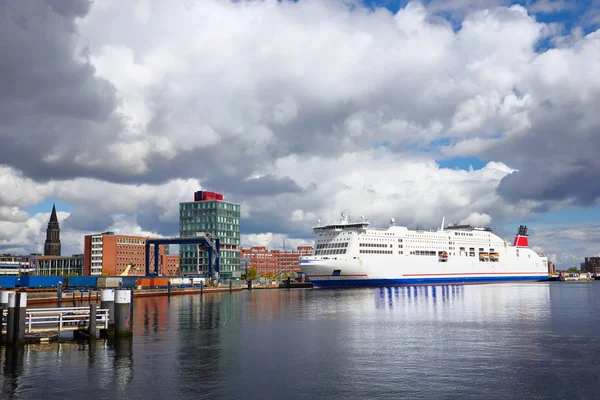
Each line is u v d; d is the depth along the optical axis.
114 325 48.12
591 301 103.38
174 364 37.56
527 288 175.00
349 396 29.69
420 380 33.03
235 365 37.38
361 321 65.62
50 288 125.44
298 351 42.69
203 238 188.38
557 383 32.31
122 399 29.14
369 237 180.00
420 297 119.00
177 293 152.00
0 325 43.91
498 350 43.12
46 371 35.25
